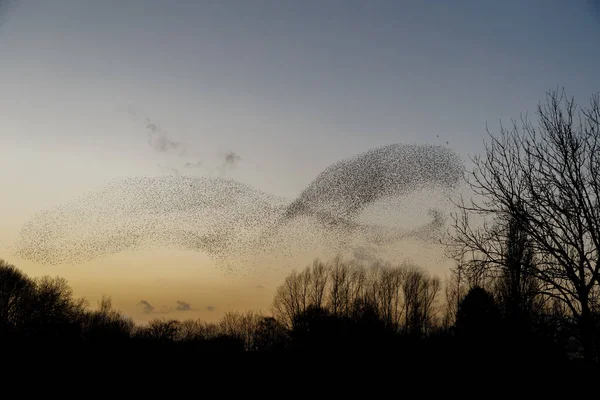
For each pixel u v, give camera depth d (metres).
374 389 40.09
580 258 17.53
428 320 63.31
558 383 20.33
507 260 19.05
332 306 66.19
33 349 52.38
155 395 42.41
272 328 69.50
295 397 40.50
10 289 60.66
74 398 41.12
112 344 58.34
